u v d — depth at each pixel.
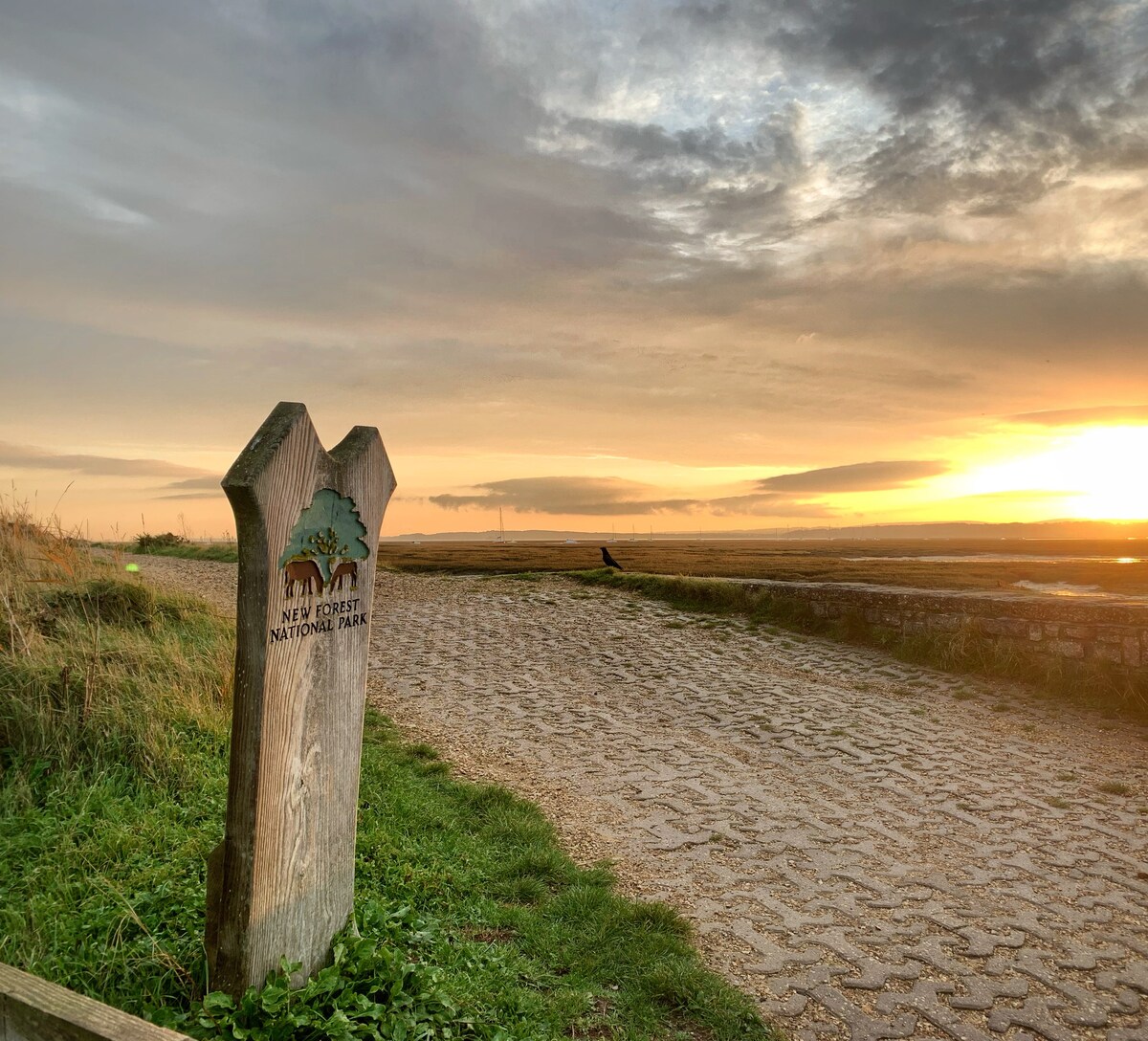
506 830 5.72
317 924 3.41
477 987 3.62
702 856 5.63
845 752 8.16
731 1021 3.66
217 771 5.72
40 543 10.48
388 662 12.07
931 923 4.73
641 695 10.52
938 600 12.38
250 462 2.94
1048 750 8.23
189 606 10.66
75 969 3.26
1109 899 5.07
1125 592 23.58
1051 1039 3.67
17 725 5.55
